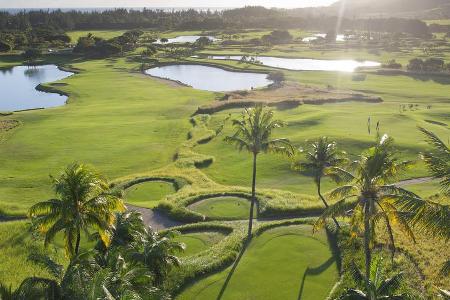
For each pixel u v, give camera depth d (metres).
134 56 199.62
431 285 35.00
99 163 74.50
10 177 67.62
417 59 157.62
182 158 74.88
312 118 94.06
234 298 34.56
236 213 53.19
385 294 24.77
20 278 38.03
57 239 44.81
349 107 108.69
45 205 29.31
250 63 177.62
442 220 23.25
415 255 39.69
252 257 40.84
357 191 31.59
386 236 43.28
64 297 24.59
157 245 31.78
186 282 36.31
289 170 68.88
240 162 73.69
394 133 83.12
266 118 46.56
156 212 53.59
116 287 24.70
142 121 99.69
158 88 139.12
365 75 151.38
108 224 30.81
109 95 130.25
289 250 41.91
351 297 24.91
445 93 124.31
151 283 29.56
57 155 77.81
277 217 51.72
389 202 28.17
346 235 43.25
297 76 150.62
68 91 136.25
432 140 26.02
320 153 48.56
